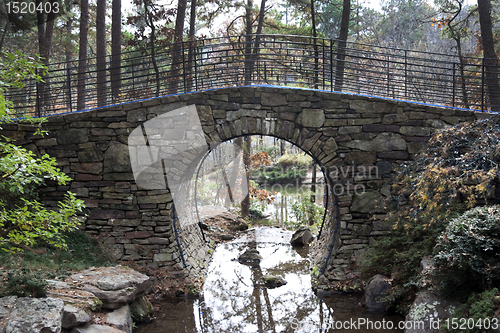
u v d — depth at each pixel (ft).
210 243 39.52
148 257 25.84
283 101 25.70
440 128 25.40
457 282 16.53
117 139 25.84
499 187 22.13
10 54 14.66
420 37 108.17
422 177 20.30
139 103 25.70
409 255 21.18
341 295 24.22
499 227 15.72
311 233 42.14
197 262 30.50
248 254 34.86
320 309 22.20
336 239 26.94
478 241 15.57
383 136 25.62
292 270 31.12
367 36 112.37
